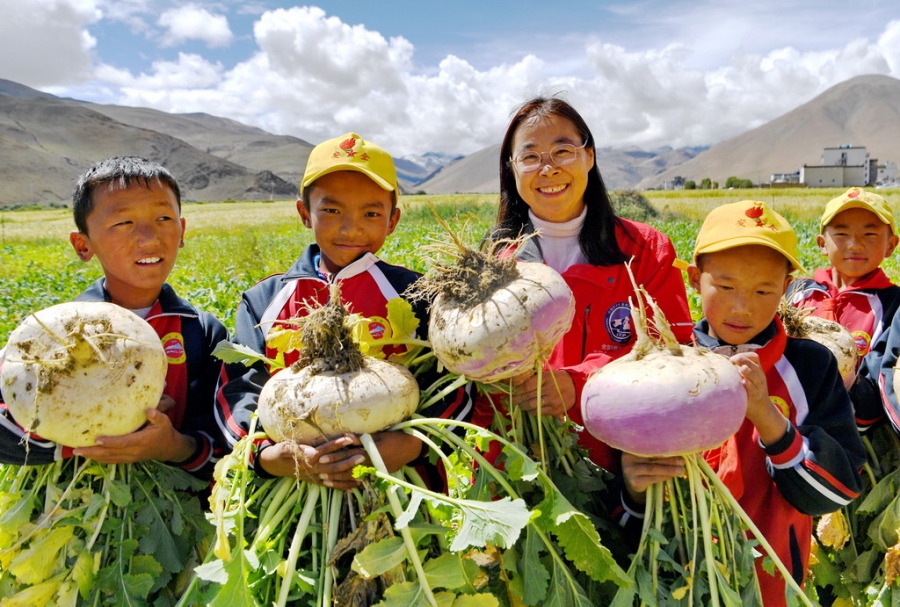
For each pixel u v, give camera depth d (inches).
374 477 69.6
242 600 61.9
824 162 7844.5
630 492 78.2
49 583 72.9
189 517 80.4
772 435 80.2
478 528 62.1
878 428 112.3
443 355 72.8
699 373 67.1
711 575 69.0
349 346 73.6
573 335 102.6
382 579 67.0
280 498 74.4
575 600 70.1
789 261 87.1
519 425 79.7
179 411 93.2
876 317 128.8
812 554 108.0
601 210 107.3
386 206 96.1
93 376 70.9
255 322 95.5
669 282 104.1
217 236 1011.9
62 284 409.1
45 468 79.1
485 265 74.4
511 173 113.3
